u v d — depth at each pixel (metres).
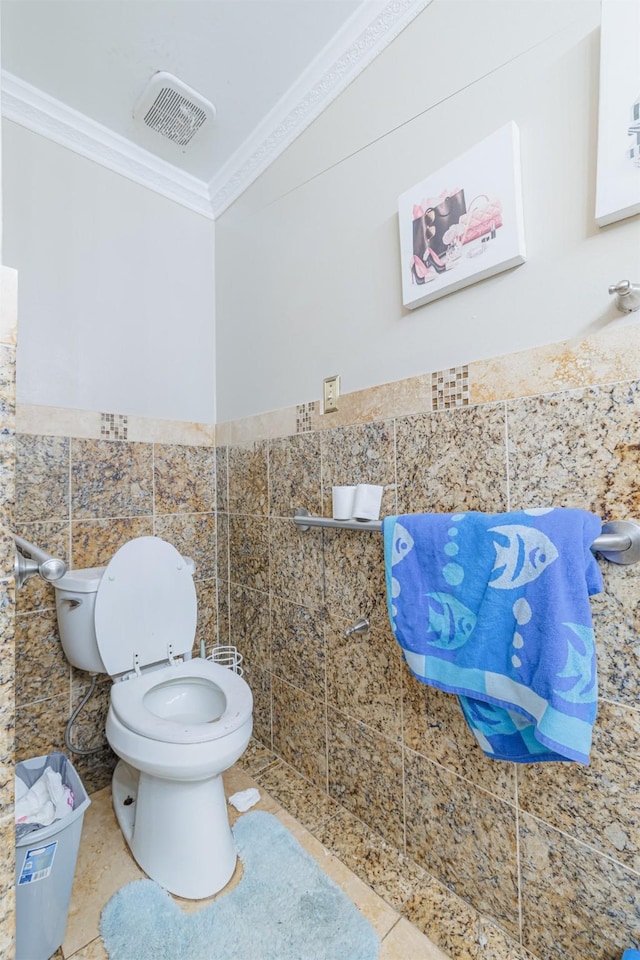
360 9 1.16
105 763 1.45
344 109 1.29
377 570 1.17
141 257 1.67
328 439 1.33
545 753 0.78
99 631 1.26
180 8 1.15
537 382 0.88
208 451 1.85
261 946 0.92
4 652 0.53
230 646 1.73
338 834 1.20
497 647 0.79
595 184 0.80
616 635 0.77
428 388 1.07
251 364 1.68
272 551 1.55
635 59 0.73
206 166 1.72
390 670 1.14
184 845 1.05
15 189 1.37
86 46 1.25
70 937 0.94
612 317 0.78
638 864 0.75
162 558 1.42
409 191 1.08
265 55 1.28
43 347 1.41
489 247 0.92
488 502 0.95
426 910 0.98
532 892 0.88
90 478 1.50
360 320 1.25
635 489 0.76
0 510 0.53
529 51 0.88
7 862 0.52
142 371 1.66
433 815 1.05
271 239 1.58
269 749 1.57
